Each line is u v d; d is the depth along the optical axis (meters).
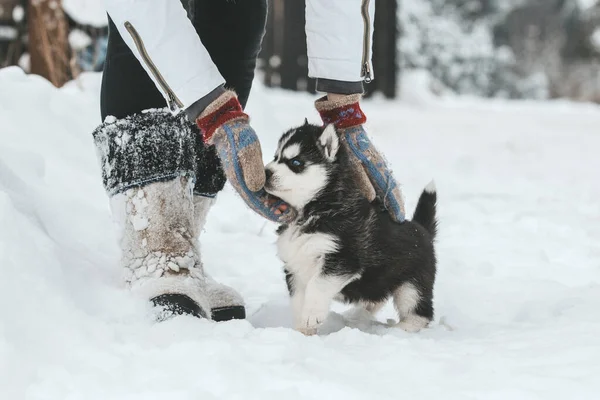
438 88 48.50
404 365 3.86
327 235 5.04
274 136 12.40
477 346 4.29
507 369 3.82
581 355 4.00
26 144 7.89
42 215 5.68
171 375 3.58
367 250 5.17
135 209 4.99
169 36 4.51
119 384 3.51
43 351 3.81
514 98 55.59
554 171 15.16
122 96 5.09
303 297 5.26
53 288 4.27
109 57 5.13
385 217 5.38
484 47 51.47
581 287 6.36
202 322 4.46
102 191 7.98
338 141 5.18
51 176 7.62
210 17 5.43
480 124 24.38
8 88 8.53
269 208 4.88
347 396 3.39
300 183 5.04
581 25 63.09
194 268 5.02
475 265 7.47
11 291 3.99
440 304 6.07
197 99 4.57
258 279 6.68
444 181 13.11
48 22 13.62
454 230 9.28
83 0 13.36
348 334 4.41
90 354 3.84
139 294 4.80
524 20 70.56
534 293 6.32
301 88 30.62
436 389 3.53
